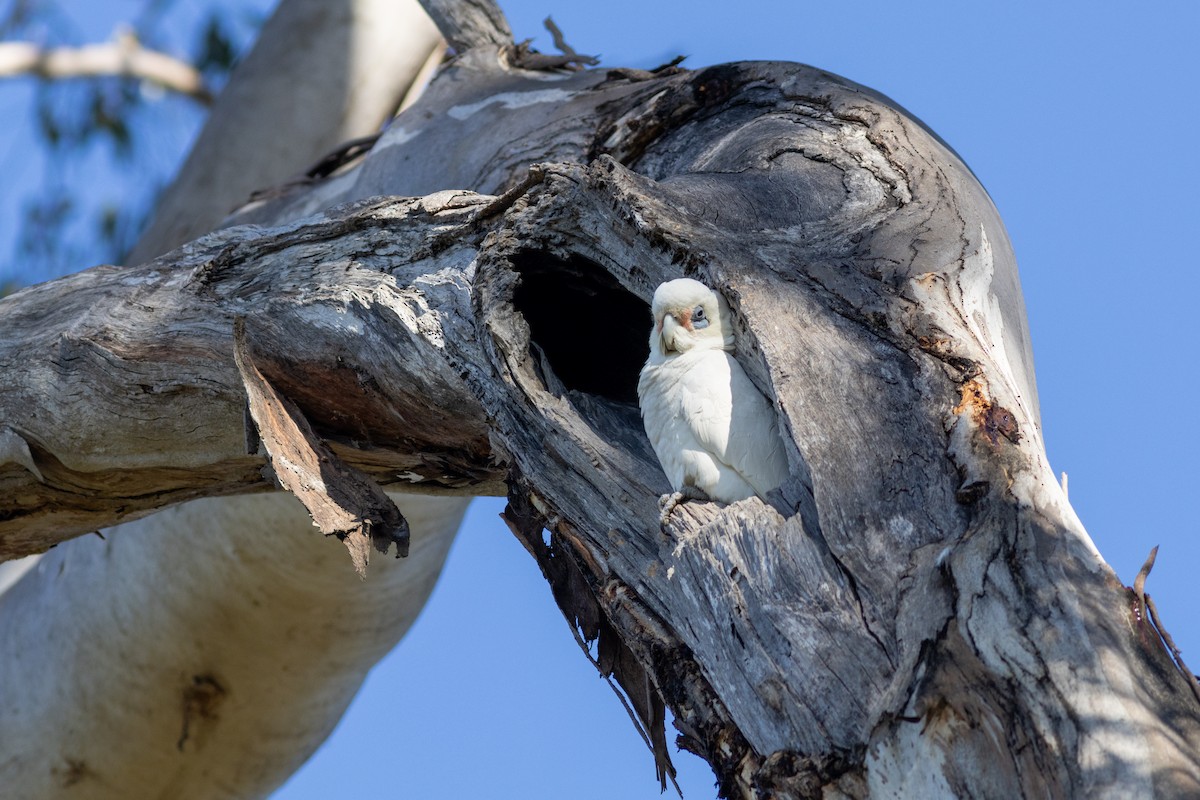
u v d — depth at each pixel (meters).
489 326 7.74
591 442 7.40
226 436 9.78
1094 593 5.39
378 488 8.59
